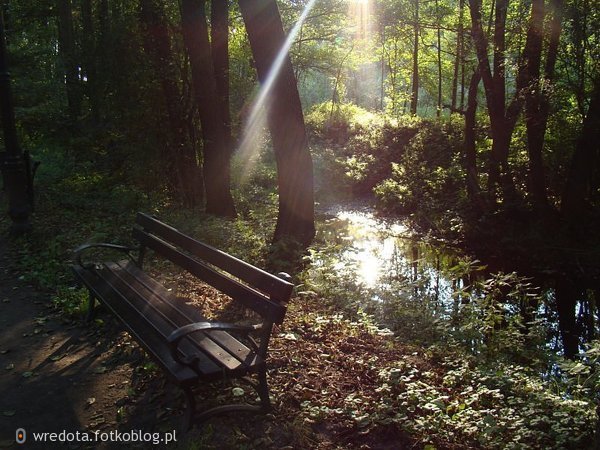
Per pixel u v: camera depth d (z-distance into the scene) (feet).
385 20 70.28
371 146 78.54
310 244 29.40
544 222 44.01
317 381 14.92
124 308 15.58
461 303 24.89
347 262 26.99
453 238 46.83
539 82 43.42
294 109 28.27
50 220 35.96
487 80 48.29
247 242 30.12
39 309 20.61
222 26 44.04
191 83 43.88
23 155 37.83
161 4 41.68
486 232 44.80
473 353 19.48
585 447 11.87
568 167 48.39
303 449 11.75
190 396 11.86
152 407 13.60
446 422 12.69
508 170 48.65
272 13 27.27
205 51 38.63
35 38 77.41
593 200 46.83
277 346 17.04
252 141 61.21
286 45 27.86
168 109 42.01
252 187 60.39
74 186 47.75
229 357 12.30
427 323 21.33
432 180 58.90
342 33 85.92
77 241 30.40
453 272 31.89
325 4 74.18
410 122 81.30
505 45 47.85
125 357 16.44
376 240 46.68
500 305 23.47
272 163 75.51
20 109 62.18
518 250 42.14
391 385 14.75
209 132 39.63
